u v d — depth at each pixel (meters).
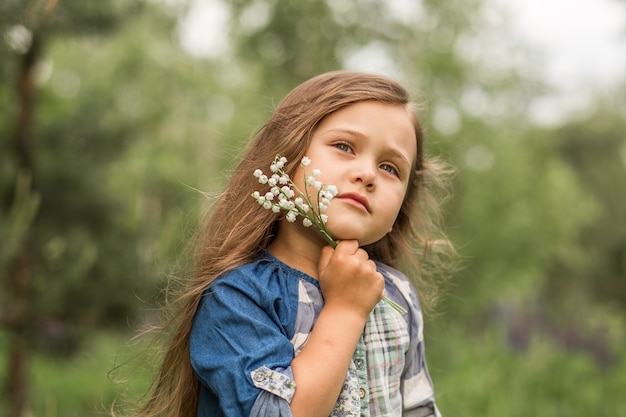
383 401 1.35
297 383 1.17
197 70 13.74
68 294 3.42
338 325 1.24
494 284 9.95
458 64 9.29
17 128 3.93
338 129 1.35
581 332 8.60
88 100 4.43
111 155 4.54
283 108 1.51
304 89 1.49
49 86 5.23
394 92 1.44
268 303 1.27
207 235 1.53
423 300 1.92
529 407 5.62
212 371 1.21
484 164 9.77
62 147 4.21
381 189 1.34
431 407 1.50
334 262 1.29
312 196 1.33
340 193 1.31
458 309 9.30
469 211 9.27
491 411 5.50
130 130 4.55
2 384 4.02
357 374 1.33
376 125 1.36
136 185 3.66
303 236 1.39
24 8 3.18
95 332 3.62
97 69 12.79
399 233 1.77
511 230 9.69
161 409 1.46
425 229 1.90
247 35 9.21
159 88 13.34
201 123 13.59
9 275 3.53
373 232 1.33
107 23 3.69
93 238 3.93
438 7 9.29
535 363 6.81
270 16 9.08
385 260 1.76
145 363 1.73
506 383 6.28
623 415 5.69
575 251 15.27
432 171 1.91
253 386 1.16
